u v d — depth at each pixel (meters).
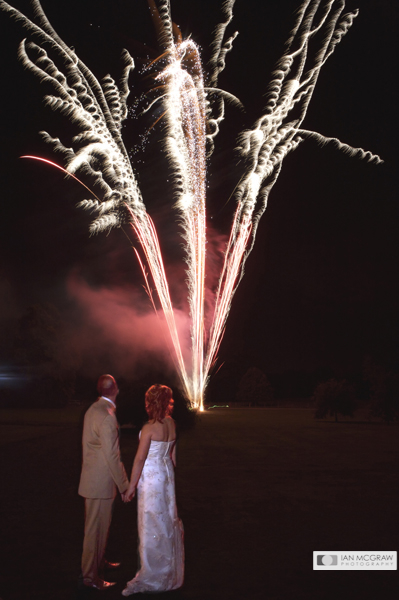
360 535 6.14
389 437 18.67
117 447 4.61
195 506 7.62
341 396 27.69
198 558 5.34
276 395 59.25
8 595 4.41
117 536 6.21
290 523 6.67
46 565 5.13
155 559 4.46
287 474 10.45
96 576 4.52
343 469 11.12
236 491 8.72
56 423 26.55
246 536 6.10
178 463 12.01
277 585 4.64
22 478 10.16
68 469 11.34
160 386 4.81
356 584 4.68
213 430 21.61
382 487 9.08
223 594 4.44
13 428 23.33
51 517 7.01
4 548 5.66
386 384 26.12
